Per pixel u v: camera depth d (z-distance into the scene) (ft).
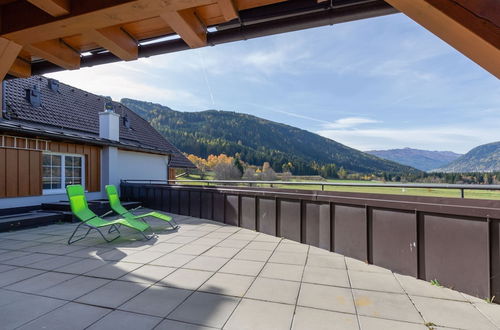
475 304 9.40
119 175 36.81
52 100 36.68
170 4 5.63
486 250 9.73
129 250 15.76
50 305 9.16
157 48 8.50
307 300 9.62
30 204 25.41
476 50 4.52
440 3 4.23
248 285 10.87
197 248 16.26
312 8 6.93
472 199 10.39
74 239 18.48
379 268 13.00
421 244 11.64
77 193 19.21
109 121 34.35
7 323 8.04
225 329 7.80
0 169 23.06
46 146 26.78
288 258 14.42
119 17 6.03
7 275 11.83
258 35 7.80
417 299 9.76
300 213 17.87
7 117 26.81
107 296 9.84
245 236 19.56
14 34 6.54
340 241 15.25
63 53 8.28
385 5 6.59
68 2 5.95
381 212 13.24
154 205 32.55
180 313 8.68
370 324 8.12
